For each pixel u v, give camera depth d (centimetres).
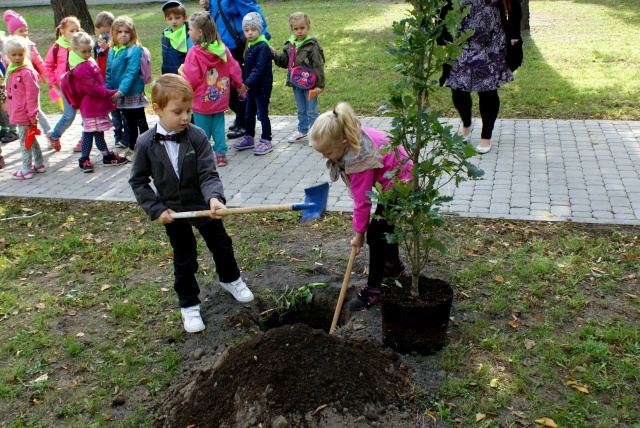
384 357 381
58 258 557
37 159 779
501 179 671
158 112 401
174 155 411
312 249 547
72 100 767
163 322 450
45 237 602
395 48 349
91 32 1762
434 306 373
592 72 1130
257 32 779
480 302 448
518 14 709
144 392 378
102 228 616
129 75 775
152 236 592
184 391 366
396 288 401
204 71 726
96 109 766
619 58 1234
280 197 662
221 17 873
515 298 452
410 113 357
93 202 684
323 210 392
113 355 412
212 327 440
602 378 364
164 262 541
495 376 370
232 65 748
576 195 620
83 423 355
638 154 728
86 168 775
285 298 475
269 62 793
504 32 714
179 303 445
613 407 343
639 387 356
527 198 618
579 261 496
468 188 650
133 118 816
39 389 383
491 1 696
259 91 797
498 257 512
